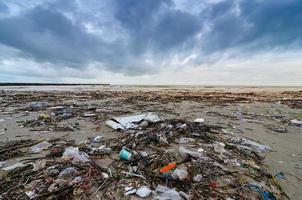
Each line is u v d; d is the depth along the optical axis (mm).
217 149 4723
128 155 3977
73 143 5070
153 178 3188
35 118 8328
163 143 5027
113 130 6508
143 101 16812
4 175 3260
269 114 10430
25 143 4914
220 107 13328
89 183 3002
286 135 6262
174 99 18938
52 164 3625
